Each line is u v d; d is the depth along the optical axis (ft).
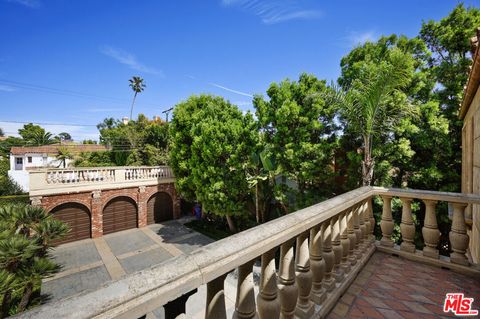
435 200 9.21
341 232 7.69
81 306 2.12
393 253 10.16
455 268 8.66
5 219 24.86
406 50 28.99
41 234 25.04
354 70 29.76
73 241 42.45
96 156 71.31
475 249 13.79
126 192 48.91
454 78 28.48
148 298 2.49
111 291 2.35
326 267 6.63
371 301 6.97
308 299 5.65
